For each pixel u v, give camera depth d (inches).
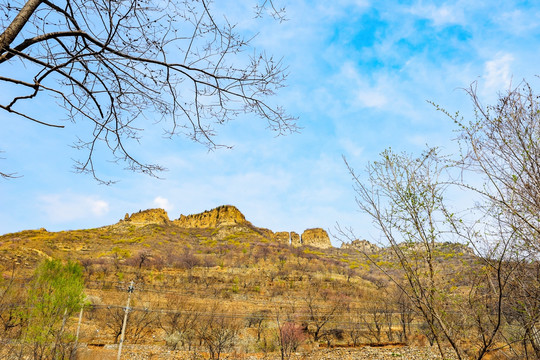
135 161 148.6
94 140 143.2
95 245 3474.4
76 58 119.3
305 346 1077.8
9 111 111.0
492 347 161.2
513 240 155.9
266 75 141.8
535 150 149.0
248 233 4845.0
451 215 172.7
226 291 2037.4
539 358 150.7
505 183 156.5
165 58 134.7
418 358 737.6
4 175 119.5
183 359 864.3
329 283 2197.3
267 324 1392.7
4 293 702.5
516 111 155.6
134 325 1274.6
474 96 167.0
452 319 170.7
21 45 105.3
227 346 1032.2
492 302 162.6
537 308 151.4
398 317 1266.0
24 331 637.3
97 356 807.1
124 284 1934.1
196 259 2915.8
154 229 4530.0
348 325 1336.1
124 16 120.8
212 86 140.5
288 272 2593.5
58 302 660.1
